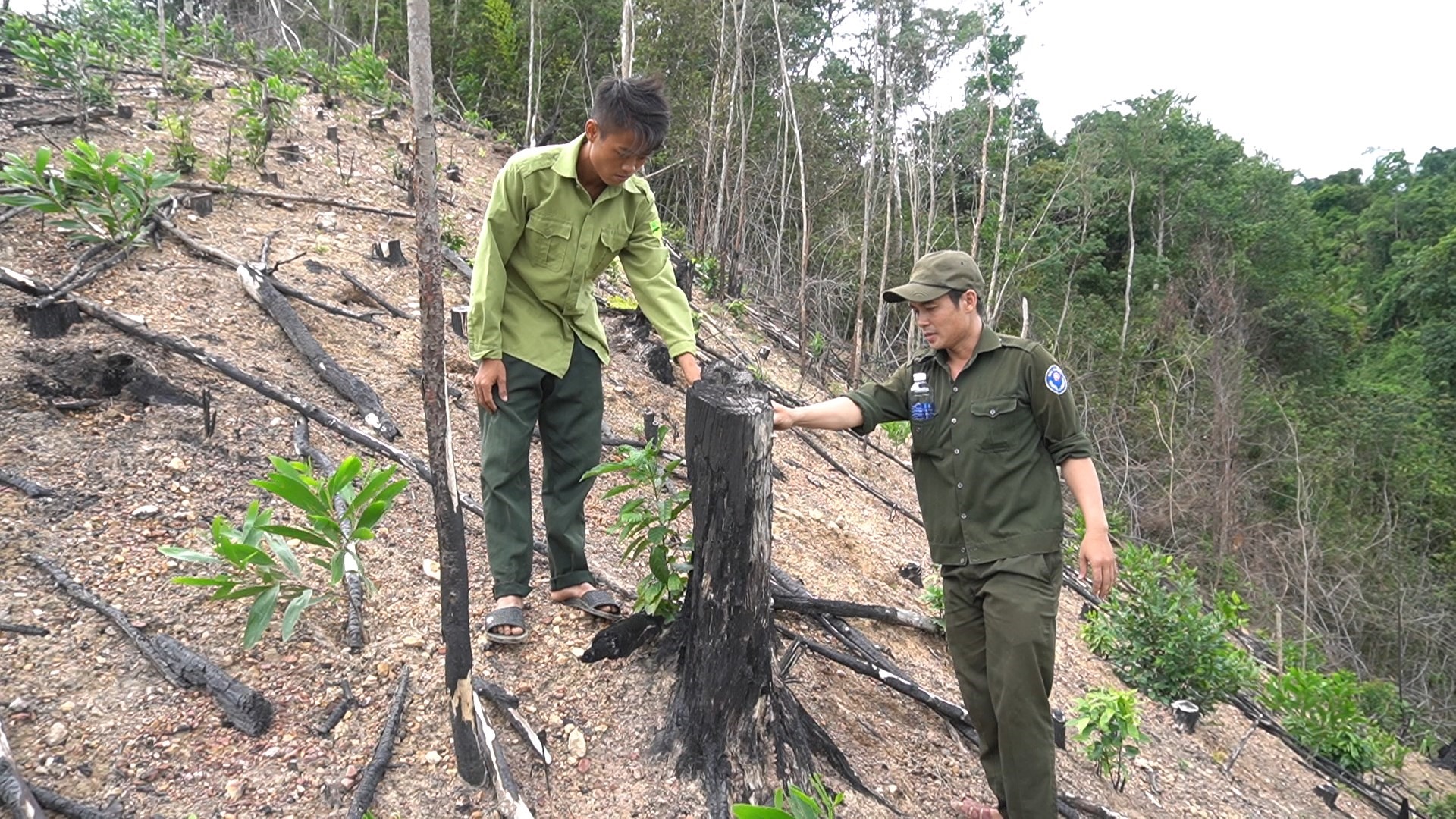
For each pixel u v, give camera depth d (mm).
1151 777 3850
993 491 2361
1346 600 15258
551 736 2418
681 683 2484
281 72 10930
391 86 11992
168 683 2281
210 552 2771
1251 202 25922
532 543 2770
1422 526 18109
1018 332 21109
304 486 2412
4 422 3088
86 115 6254
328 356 4246
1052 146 29062
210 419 3365
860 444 7773
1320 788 4984
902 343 16516
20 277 3961
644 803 2264
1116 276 24812
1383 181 41625
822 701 3043
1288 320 24516
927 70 15992
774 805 2270
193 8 15398
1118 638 5410
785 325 12859
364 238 6316
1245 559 15695
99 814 1924
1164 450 18375
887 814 2590
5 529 2648
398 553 3078
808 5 19094
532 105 14523
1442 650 15031
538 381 2652
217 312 4352
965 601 2475
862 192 18828
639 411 5449
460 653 2184
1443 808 6516
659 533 2688
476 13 16578
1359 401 21469
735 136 16594
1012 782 2295
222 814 1999
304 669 2453
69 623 2400
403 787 2176
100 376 3379
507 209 2453
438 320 2043
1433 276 28469
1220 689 5258
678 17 15281
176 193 5613
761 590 2348
